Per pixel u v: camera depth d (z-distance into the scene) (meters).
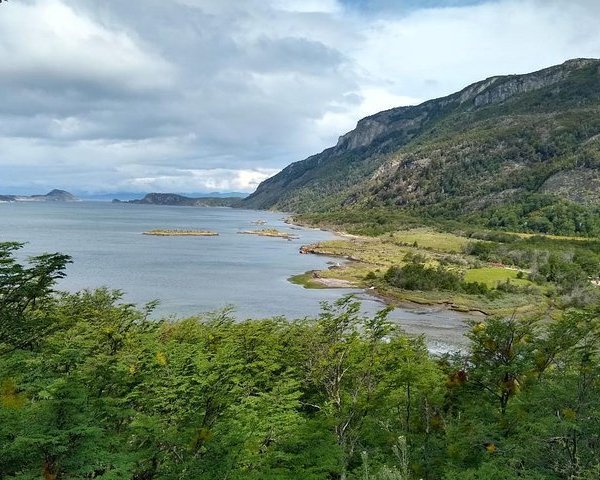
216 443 10.61
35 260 11.48
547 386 13.42
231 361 13.27
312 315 58.88
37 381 10.07
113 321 22.78
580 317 15.37
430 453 13.52
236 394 12.91
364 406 15.99
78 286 69.75
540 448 11.93
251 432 11.73
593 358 14.45
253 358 19.25
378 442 15.45
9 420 8.33
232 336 20.97
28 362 10.98
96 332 16.81
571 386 12.98
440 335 55.56
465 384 15.93
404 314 67.81
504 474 11.00
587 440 11.84
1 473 8.06
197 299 66.25
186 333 23.77
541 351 15.34
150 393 12.58
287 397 14.62
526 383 14.87
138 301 62.38
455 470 11.90
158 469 10.57
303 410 19.02
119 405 11.97
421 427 15.74
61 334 15.76
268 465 11.17
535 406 13.51
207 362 12.59
